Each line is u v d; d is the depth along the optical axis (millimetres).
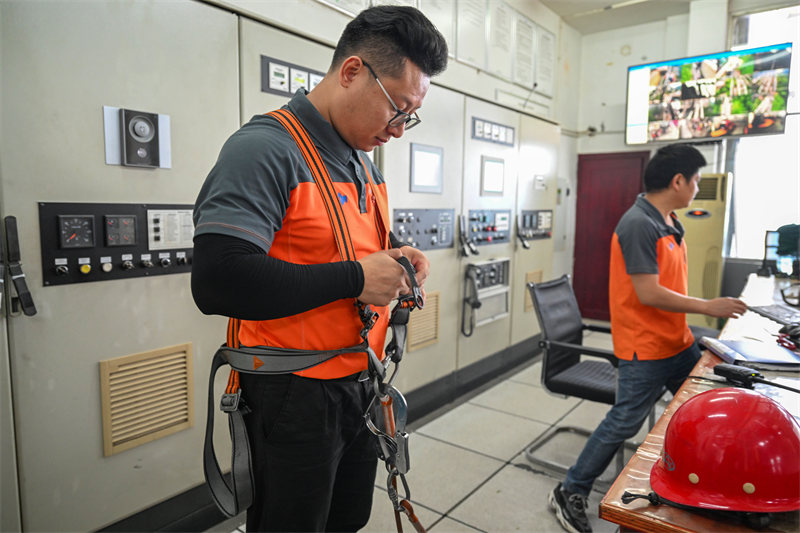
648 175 1834
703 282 4418
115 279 1601
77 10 1456
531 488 2207
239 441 901
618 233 1826
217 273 714
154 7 1625
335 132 934
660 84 4496
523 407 3162
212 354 1885
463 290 3303
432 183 2932
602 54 5289
